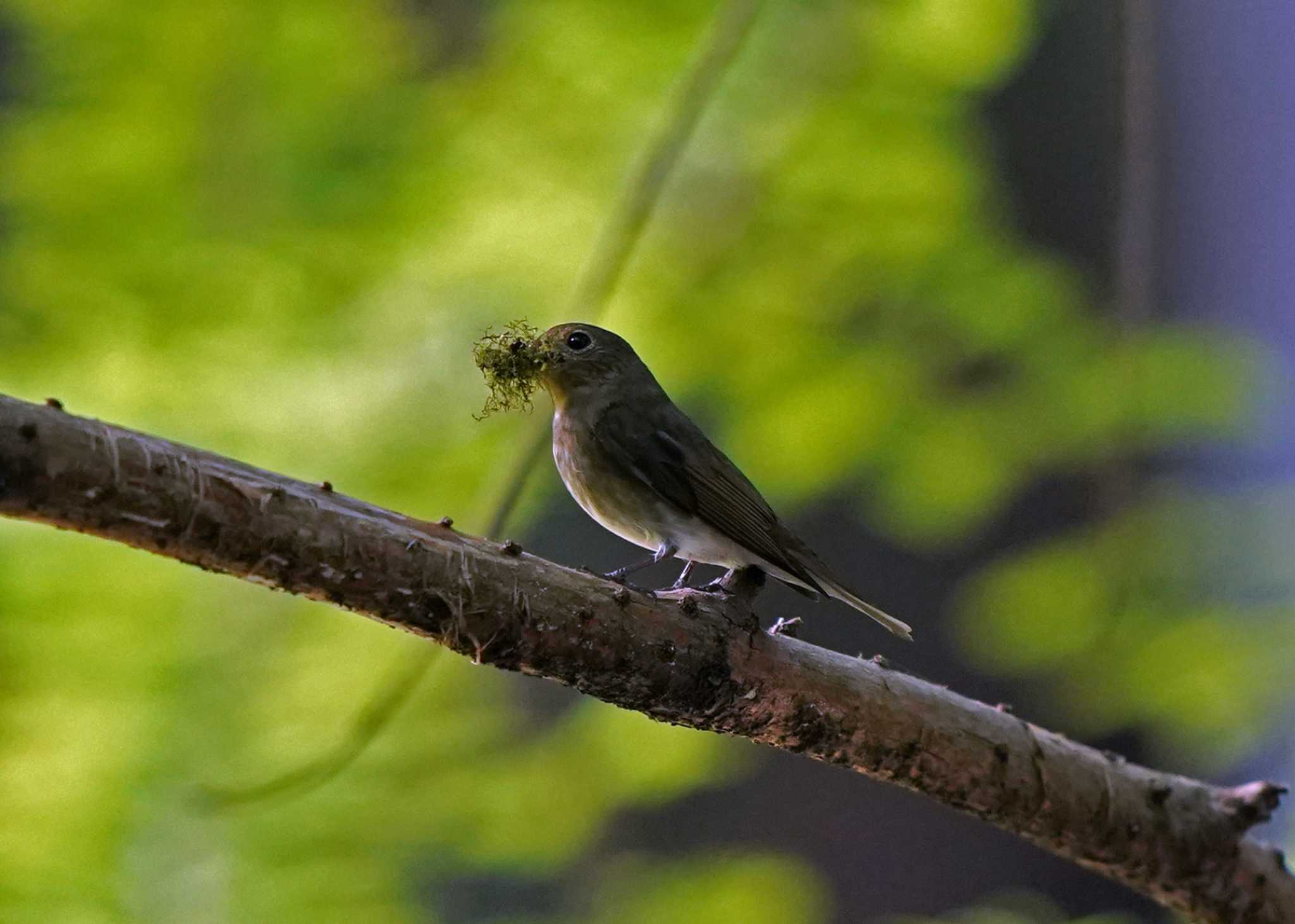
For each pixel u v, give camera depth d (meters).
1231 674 11.14
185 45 10.68
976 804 6.98
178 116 10.83
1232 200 13.76
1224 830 7.40
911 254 11.36
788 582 8.48
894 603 12.96
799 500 12.30
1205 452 12.08
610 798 11.80
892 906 12.62
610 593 5.93
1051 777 7.03
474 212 11.04
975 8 10.88
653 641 5.99
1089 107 13.05
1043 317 11.60
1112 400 11.38
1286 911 7.52
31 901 9.18
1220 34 13.71
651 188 9.05
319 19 10.88
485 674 12.06
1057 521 12.70
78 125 10.84
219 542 5.14
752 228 11.25
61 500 4.89
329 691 10.91
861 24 11.09
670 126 9.09
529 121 11.02
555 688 14.42
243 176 10.98
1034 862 12.57
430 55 11.80
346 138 11.14
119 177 10.81
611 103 11.05
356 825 10.72
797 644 6.51
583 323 9.03
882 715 6.64
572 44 10.96
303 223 10.86
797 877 11.91
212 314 10.66
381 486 10.76
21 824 9.45
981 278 11.42
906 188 11.21
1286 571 11.32
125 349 10.65
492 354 8.73
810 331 11.52
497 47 11.33
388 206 10.85
